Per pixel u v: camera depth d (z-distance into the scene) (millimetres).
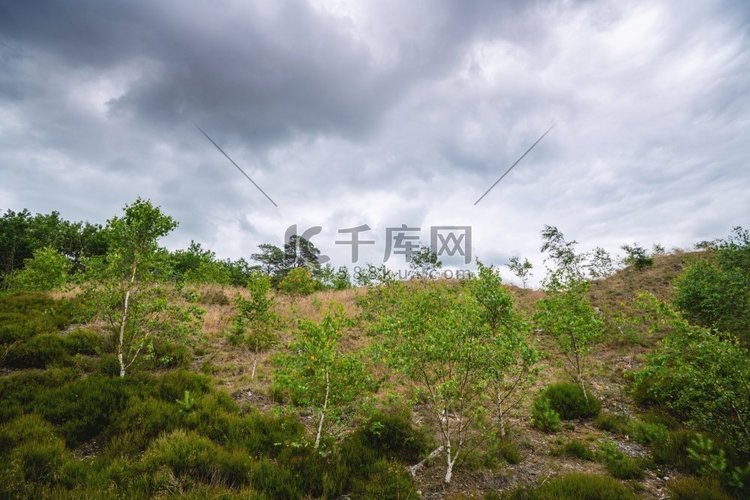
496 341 5801
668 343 6598
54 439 5324
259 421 6484
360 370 6199
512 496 5129
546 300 9336
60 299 11781
